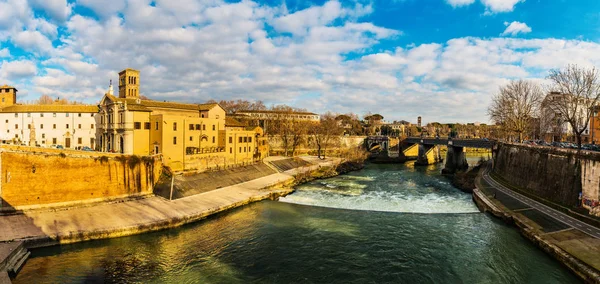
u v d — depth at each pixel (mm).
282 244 37812
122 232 39500
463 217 47125
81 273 30328
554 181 47406
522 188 56000
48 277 29359
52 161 44094
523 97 79062
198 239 39344
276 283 29016
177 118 64500
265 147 101062
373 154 142125
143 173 53750
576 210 40969
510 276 29844
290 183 74562
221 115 86938
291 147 134375
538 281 28812
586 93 51469
